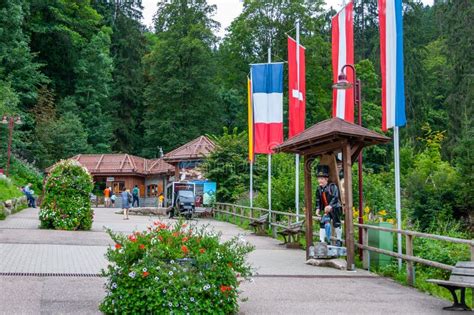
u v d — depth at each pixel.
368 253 13.51
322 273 12.67
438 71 60.91
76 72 64.69
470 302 10.02
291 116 20.38
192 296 7.64
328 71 56.16
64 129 56.91
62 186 21.05
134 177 55.84
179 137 67.25
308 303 9.33
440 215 24.05
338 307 9.07
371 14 67.12
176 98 68.31
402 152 41.50
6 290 9.24
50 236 18.16
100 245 16.31
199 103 68.56
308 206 14.79
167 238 8.09
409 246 11.62
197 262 7.91
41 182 46.31
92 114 66.06
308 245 14.70
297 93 20.39
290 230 18.53
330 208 14.11
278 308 8.85
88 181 21.55
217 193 37.38
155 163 57.53
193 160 44.53
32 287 9.60
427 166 29.66
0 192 29.53
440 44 61.03
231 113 73.12
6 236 17.42
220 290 7.85
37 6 60.78
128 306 7.54
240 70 58.06
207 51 70.00
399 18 13.52
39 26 59.94
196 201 37.69
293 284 11.16
